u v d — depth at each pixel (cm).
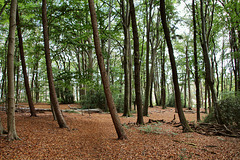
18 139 548
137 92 938
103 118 1258
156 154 473
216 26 1240
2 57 1251
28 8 938
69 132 733
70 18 1009
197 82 1159
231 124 867
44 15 779
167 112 1945
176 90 773
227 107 896
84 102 1838
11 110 546
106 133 748
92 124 969
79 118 1163
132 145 554
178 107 777
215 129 778
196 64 1155
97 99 1809
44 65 1830
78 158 453
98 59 587
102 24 1187
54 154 469
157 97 3312
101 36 1281
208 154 473
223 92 1030
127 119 1205
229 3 1014
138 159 441
